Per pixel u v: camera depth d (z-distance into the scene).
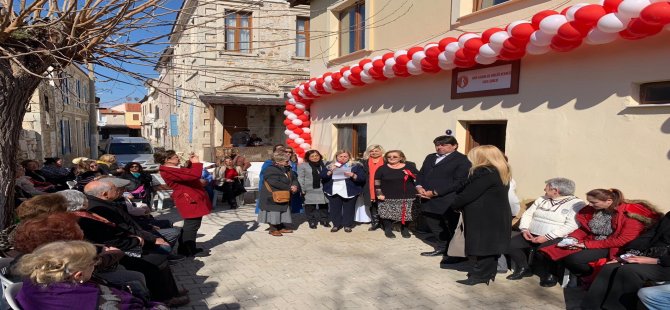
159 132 29.27
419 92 7.00
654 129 4.03
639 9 3.63
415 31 7.15
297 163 7.98
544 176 5.07
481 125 6.24
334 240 6.30
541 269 4.54
